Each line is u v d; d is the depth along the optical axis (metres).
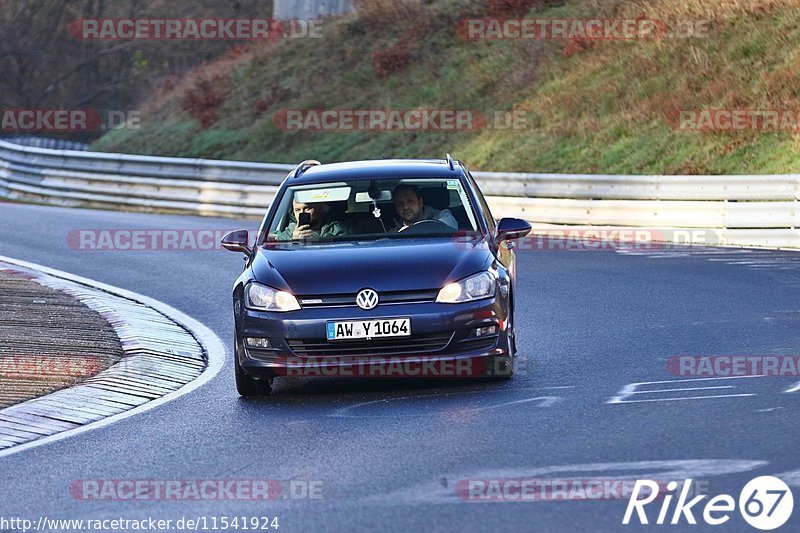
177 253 68.38
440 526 18.41
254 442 25.72
